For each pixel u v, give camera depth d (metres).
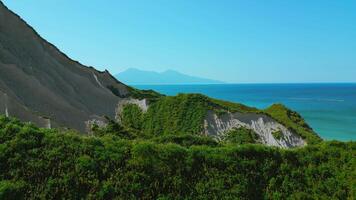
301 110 145.12
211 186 22.19
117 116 63.75
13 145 21.03
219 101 68.00
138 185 20.77
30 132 22.23
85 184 20.12
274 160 25.25
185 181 21.94
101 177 20.81
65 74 63.97
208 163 23.45
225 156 24.11
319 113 134.25
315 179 24.92
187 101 62.44
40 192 19.19
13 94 44.59
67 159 21.19
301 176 24.88
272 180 23.78
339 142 28.42
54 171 20.33
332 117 122.00
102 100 64.94
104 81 71.56
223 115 60.22
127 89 72.56
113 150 22.50
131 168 21.61
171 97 65.19
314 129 95.69
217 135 57.22
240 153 24.73
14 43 57.75
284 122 63.56
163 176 21.73
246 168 23.88
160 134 57.91
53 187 19.52
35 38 62.56
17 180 19.38
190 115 59.84
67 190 19.59
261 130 59.44
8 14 59.88
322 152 27.23
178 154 23.12
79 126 49.06
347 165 26.22
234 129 58.66
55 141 22.16
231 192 22.16
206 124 58.12
